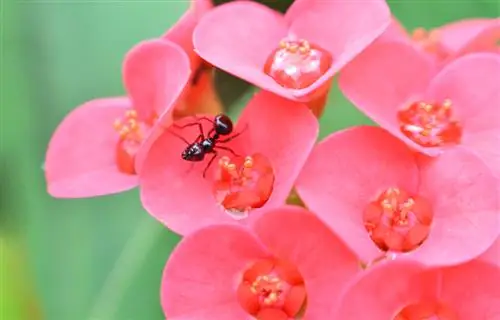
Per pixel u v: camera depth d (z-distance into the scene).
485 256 0.15
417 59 0.16
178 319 0.15
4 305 0.17
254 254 0.15
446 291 0.15
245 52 0.16
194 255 0.15
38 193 0.17
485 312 0.15
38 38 0.18
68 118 0.17
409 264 0.15
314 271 0.15
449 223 0.15
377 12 0.16
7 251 0.17
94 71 0.18
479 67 0.16
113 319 0.17
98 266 0.17
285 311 0.15
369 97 0.16
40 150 0.18
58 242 0.17
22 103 0.18
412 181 0.16
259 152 0.16
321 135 0.17
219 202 0.16
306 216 0.15
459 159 0.15
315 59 0.16
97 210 0.17
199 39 0.16
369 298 0.15
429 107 0.16
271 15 0.16
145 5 0.18
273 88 0.15
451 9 0.18
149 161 0.16
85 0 0.18
